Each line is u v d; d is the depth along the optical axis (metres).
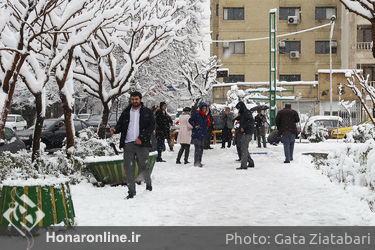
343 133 25.56
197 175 11.80
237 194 8.93
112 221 6.69
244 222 6.63
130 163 8.75
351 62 48.22
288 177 11.19
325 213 7.19
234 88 30.77
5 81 7.30
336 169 10.23
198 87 35.22
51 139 18.95
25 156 11.04
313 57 51.94
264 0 51.78
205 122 13.88
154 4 13.04
